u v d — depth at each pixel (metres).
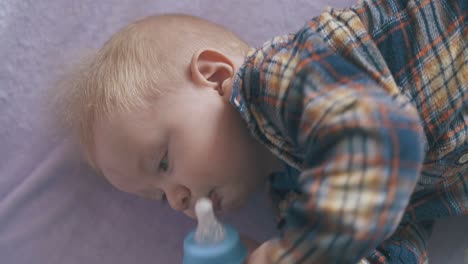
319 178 0.68
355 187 0.66
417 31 0.91
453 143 0.91
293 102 0.78
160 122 0.92
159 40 0.98
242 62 0.98
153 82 0.94
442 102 0.90
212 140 0.91
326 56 0.77
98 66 1.00
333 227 0.66
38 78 1.21
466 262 1.10
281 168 1.04
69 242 1.21
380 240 0.69
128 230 1.21
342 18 0.92
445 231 1.12
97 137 0.97
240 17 1.25
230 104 0.93
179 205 0.97
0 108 1.21
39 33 1.22
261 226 1.18
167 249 1.20
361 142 0.67
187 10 1.25
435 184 0.99
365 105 0.68
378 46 0.92
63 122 1.16
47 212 1.21
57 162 1.19
